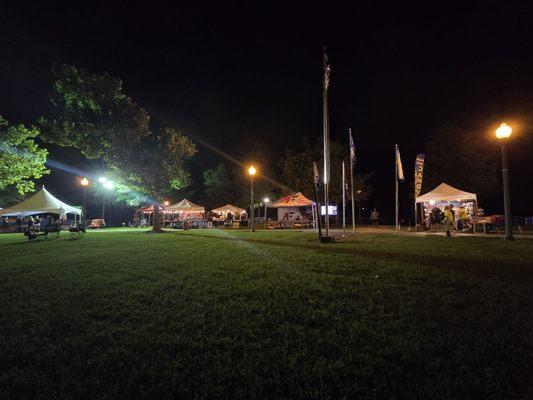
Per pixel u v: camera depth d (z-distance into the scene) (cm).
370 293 523
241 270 734
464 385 264
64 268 805
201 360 317
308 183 4247
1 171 2352
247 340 361
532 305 453
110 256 1002
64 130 2172
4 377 294
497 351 320
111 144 2214
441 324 391
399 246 1146
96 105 2169
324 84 1341
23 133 2438
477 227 2108
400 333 366
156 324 412
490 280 584
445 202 2477
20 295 562
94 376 293
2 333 399
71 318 443
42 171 2628
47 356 334
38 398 262
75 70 2111
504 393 256
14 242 1644
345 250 1052
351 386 268
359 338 356
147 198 2631
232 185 4931
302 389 266
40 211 2517
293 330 384
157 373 296
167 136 2403
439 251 985
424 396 253
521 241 1298
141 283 628
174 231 2539
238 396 260
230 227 3403
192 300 511
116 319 438
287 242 1395
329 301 489
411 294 515
